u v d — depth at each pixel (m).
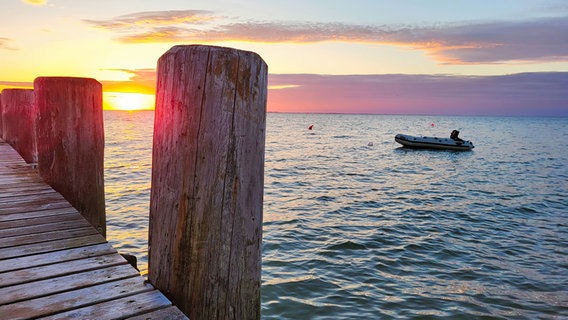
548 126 140.38
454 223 11.04
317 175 20.83
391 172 22.64
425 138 37.28
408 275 7.08
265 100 1.76
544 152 37.47
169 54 1.68
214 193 1.66
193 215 1.66
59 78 3.81
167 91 1.69
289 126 108.50
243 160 1.69
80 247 2.65
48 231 2.97
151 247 1.87
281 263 7.44
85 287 2.03
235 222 1.71
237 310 1.76
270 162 26.81
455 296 6.27
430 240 9.25
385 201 14.13
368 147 40.97
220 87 1.62
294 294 6.13
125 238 8.42
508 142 53.47
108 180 16.66
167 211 1.73
